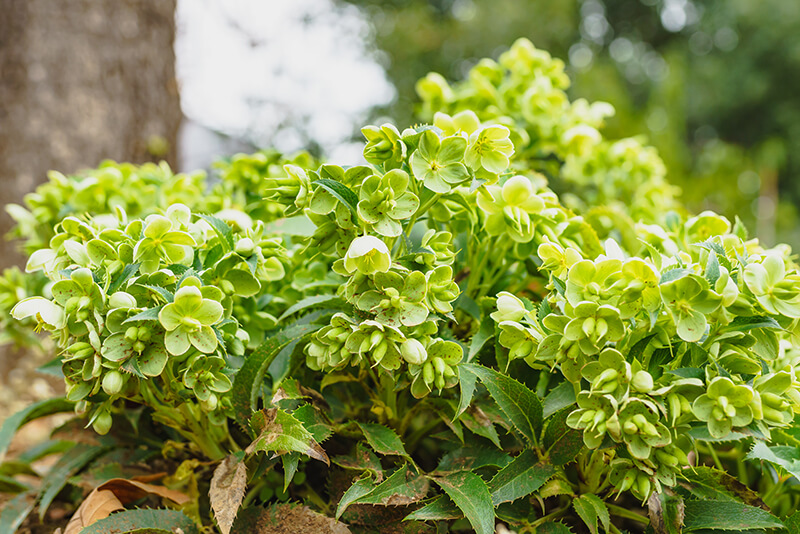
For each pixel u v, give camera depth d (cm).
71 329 81
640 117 377
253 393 89
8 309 112
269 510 87
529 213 91
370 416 96
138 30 188
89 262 83
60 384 173
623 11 1020
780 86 883
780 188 859
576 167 142
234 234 91
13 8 180
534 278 100
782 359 88
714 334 81
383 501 84
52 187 113
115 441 102
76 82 179
